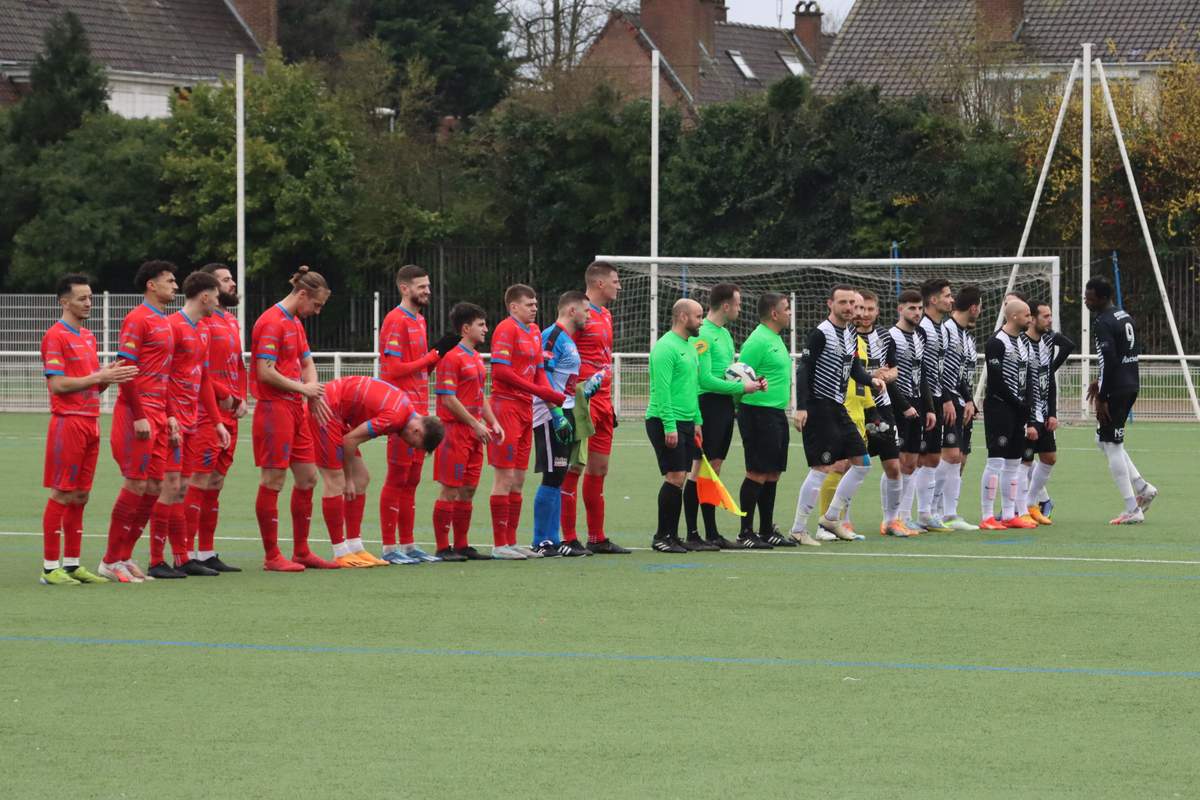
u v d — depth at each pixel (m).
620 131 102.06
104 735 16.27
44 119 100.88
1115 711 17.17
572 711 17.23
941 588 25.62
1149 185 87.69
